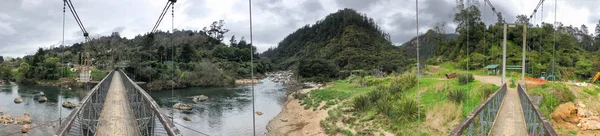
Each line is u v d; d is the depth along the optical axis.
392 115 22.70
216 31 139.62
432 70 50.03
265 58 168.00
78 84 59.50
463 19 59.84
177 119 31.03
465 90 25.02
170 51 82.06
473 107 21.72
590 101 20.95
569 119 20.03
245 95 51.12
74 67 75.94
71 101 42.94
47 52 91.06
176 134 9.68
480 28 58.00
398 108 22.77
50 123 28.84
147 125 16.16
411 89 29.92
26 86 61.50
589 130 18.48
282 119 30.33
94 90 19.33
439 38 72.50
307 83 67.69
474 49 55.50
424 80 32.03
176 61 81.25
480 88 24.64
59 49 97.50
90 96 16.52
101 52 80.94
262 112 35.38
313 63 73.75
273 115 33.69
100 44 83.56
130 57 74.19
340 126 23.77
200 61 81.75
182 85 64.81
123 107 19.88
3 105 39.00
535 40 51.19
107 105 20.55
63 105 38.88
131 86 24.84
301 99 40.34
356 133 21.77
